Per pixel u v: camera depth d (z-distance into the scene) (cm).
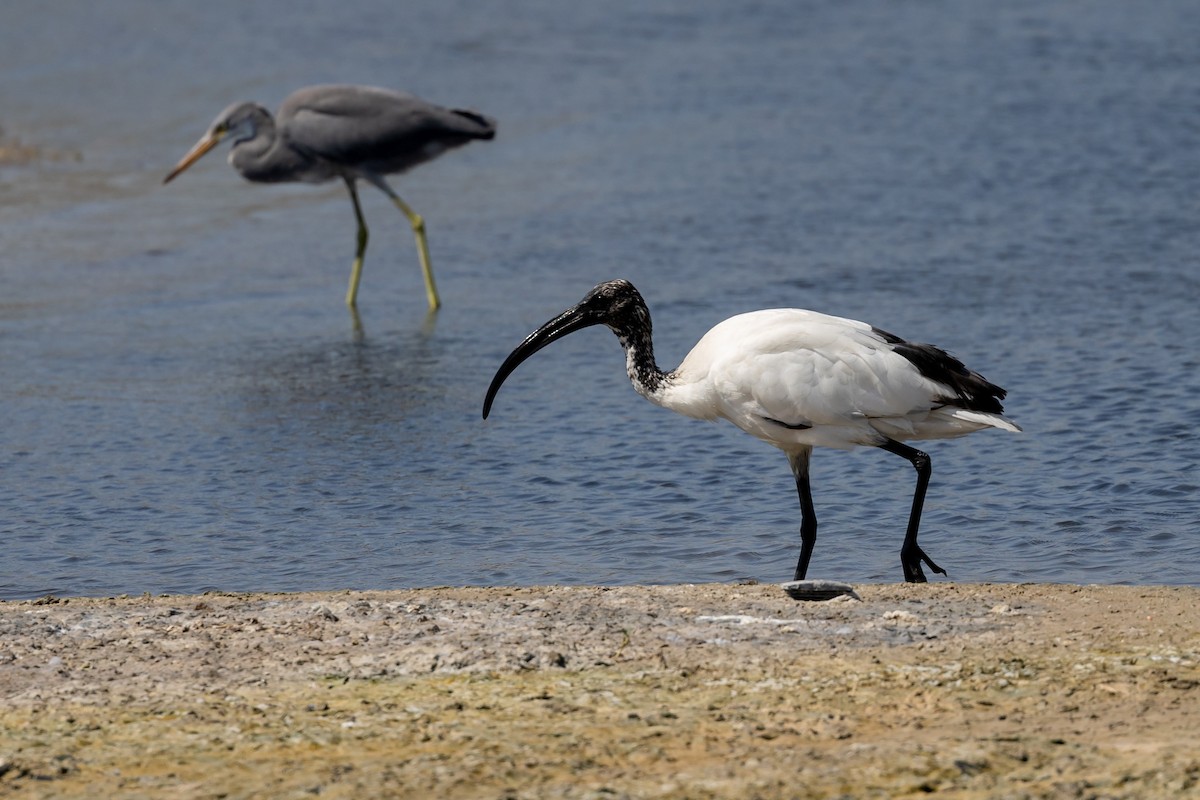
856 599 988
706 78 3900
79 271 2400
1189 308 1956
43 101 3719
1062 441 1464
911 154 3038
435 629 930
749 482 1388
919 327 1919
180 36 4503
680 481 1396
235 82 3884
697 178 2912
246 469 1471
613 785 682
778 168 2962
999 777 677
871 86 3741
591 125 3431
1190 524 1243
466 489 1397
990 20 4609
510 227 2628
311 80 3884
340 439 1562
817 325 1112
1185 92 3528
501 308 2153
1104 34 4312
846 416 1092
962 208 2612
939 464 1417
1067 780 668
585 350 1911
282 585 1162
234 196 2933
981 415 1098
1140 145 3038
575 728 759
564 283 2270
